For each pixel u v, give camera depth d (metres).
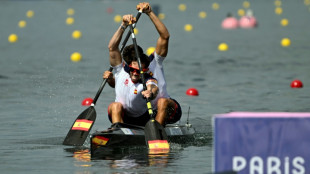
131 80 23.67
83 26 100.25
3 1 177.75
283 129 12.43
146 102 23.58
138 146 22.75
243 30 93.50
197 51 63.84
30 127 28.03
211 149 22.44
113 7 151.38
